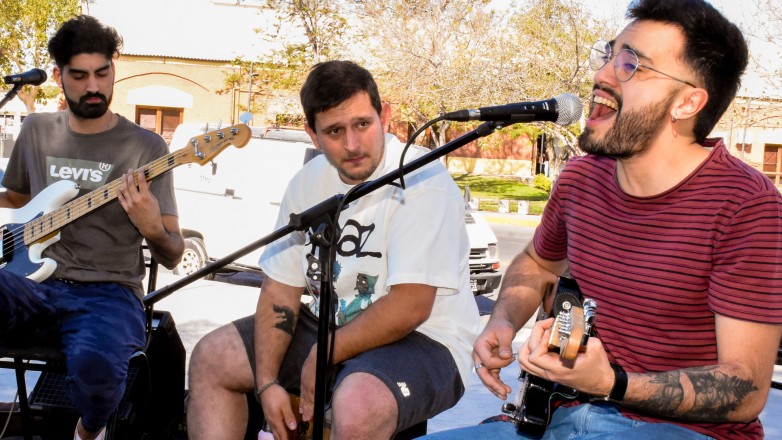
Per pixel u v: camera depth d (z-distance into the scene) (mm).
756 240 2059
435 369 2779
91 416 3174
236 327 2959
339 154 2789
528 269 2736
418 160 2496
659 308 2209
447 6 21688
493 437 2357
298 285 3000
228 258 2693
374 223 2863
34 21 27594
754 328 2053
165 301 7133
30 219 3533
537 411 2352
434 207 2820
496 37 21281
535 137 29766
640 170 2242
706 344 2193
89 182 3662
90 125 3691
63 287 3467
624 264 2266
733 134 22750
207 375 2904
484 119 2416
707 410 2014
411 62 21547
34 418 3592
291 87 26562
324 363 2518
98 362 3133
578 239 2379
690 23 2127
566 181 2469
